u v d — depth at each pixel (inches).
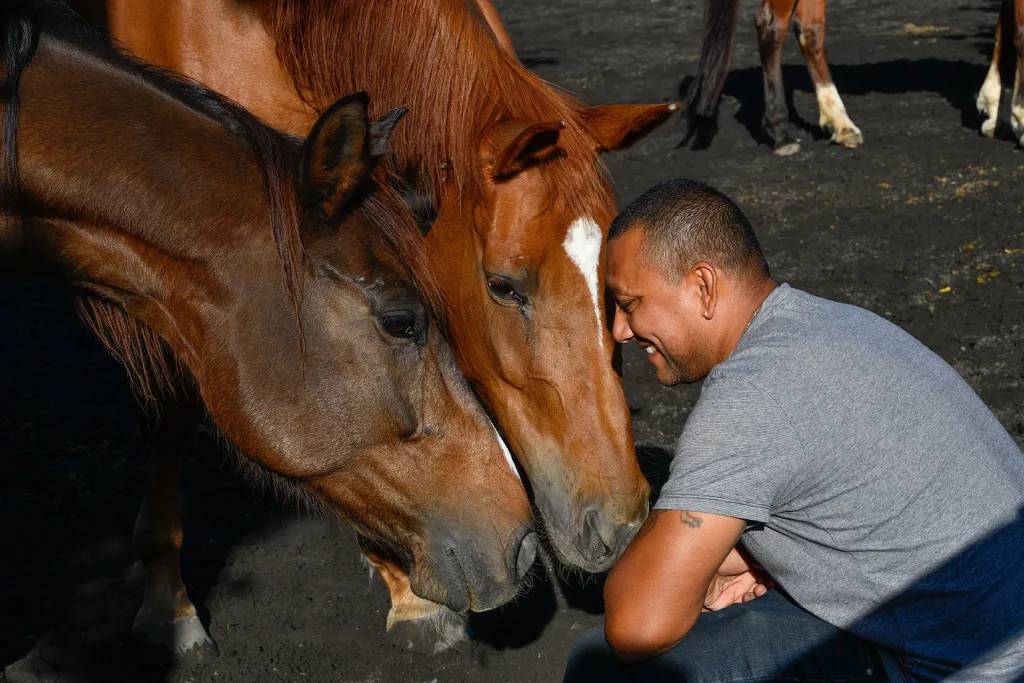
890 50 438.9
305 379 84.9
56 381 187.8
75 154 82.6
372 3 108.7
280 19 116.5
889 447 71.7
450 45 105.5
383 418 86.5
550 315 101.9
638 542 74.0
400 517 90.4
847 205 261.6
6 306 222.7
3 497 149.6
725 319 77.9
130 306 89.5
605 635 76.4
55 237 85.3
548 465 104.1
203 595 129.7
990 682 69.9
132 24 123.6
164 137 83.9
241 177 84.5
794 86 390.9
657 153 313.7
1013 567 72.0
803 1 304.3
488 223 102.7
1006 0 299.0
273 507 151.4
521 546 92.4
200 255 84.1
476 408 91.4
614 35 511.2
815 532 74.4
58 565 134.6
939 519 71.9
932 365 76.5
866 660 77.2
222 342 85.6
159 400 110.6
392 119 87.0
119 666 117.0
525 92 107.4
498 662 118.6
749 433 71.4
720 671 79.4
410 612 120.6
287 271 82.4
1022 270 213.3
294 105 122.6
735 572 89.3
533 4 619.8
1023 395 163.9
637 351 197.0
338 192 81.4
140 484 155.3
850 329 75.7
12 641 119.7
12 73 79.1
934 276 213.5
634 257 78.1
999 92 308.3
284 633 123.6
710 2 299.9
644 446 160.6
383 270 84.4
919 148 303.9
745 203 267.6
